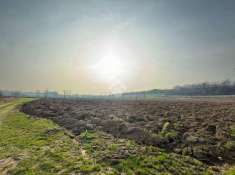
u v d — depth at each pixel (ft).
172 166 42.27
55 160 44.37
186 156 50.29
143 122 87.45
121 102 209.26
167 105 163.22
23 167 42.09
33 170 40.32
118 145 55.21
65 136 65.77
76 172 38.22
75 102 205.57
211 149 53.98
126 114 111.96
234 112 113.29
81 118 102.94
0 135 72.33
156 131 71.92
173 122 85.81
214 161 48.78
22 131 75.92
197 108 137.80
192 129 73.61
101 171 38.32
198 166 44.37
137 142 61.16
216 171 43.34
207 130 72.13
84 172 38.01
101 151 49.73
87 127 79.61
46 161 43.88
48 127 79.25
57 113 120.78
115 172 37.96
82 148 52.95
